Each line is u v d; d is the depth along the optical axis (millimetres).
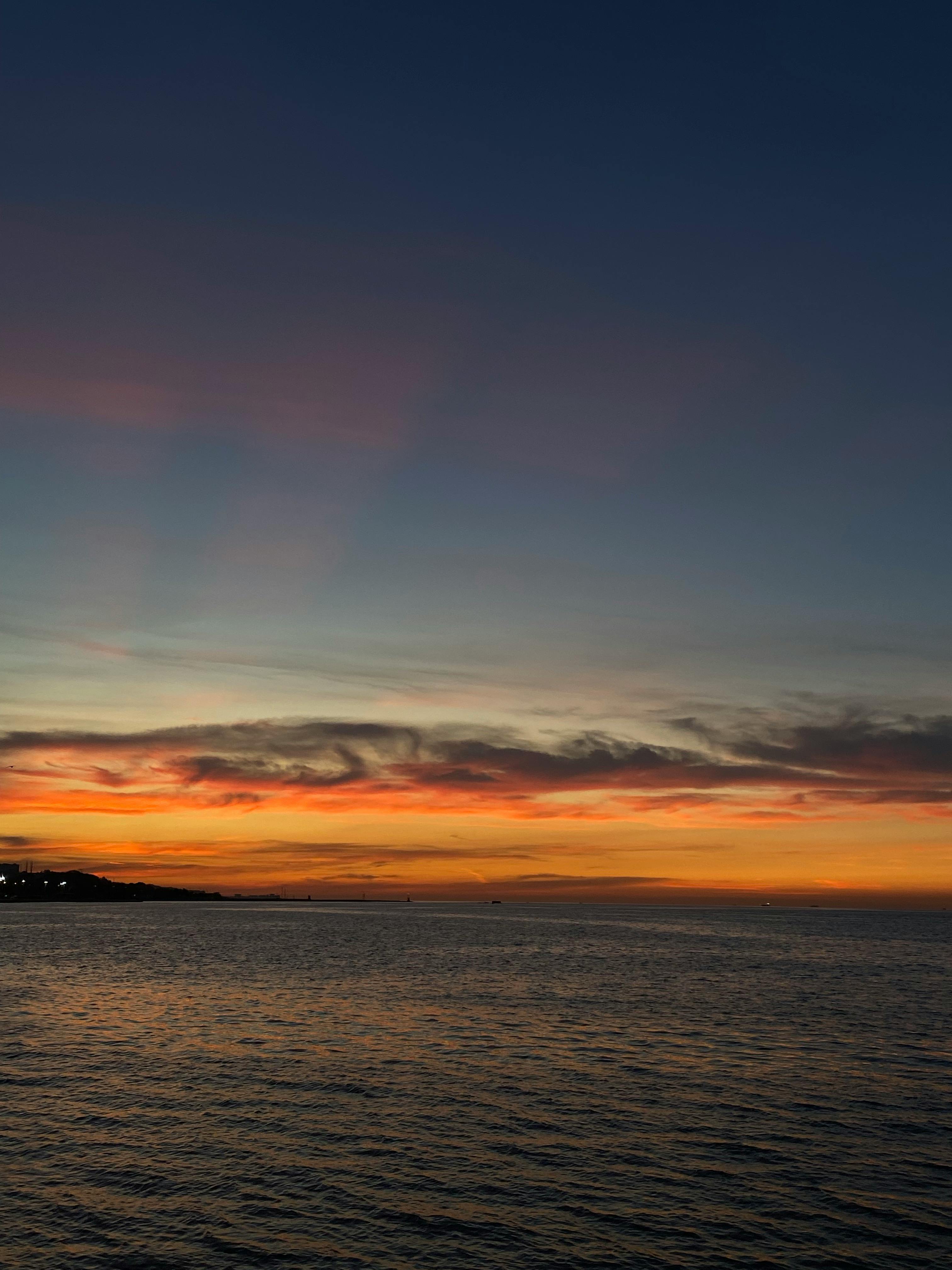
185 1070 45500
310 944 154125
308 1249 24938
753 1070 46750
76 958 117812
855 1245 25422
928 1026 62094
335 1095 40750
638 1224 26828
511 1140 34344
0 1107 38469
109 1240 25344
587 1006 71312
